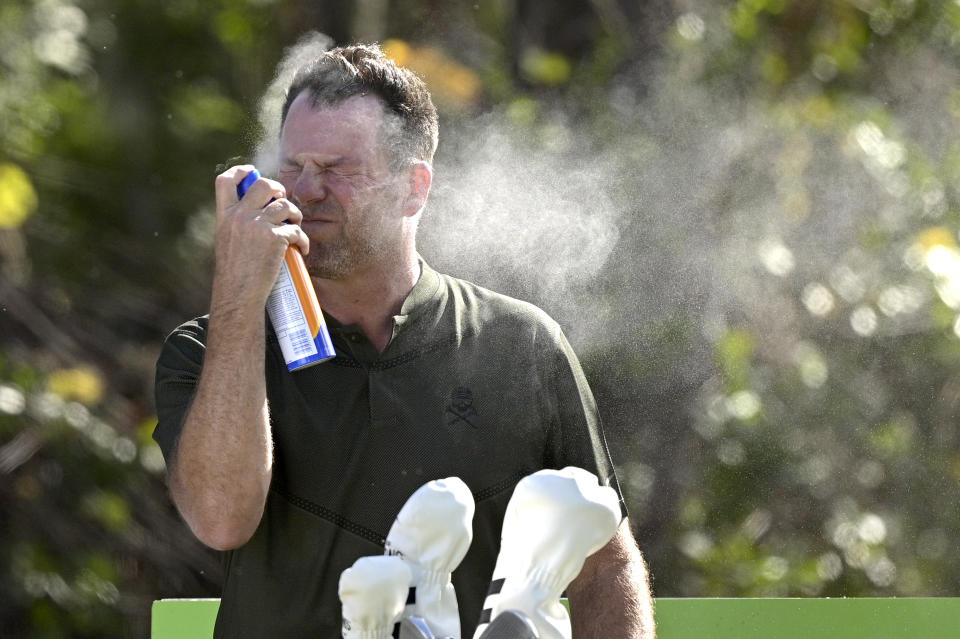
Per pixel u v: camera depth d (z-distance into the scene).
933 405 20.05
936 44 22.23
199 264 22.12
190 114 22.67
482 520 7.97
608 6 22.66
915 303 19.95
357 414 7.88
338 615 7.72
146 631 20.03
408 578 5.30
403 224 8.22
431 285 8.32
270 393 7.91
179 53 23.09
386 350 8.03
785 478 19.72
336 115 7.95
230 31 23.06
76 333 21.19
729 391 19.58
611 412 19.33
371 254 8.00
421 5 23.83
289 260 7.26
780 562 19.62
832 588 19.73
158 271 22.02
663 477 19.64
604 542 5.50
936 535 19.88
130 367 21.22
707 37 21.67
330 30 23.36
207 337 7.30
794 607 8.91
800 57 22.08
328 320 8.08
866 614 8.91
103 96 22.67
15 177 20.02
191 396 7.81
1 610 19.47
